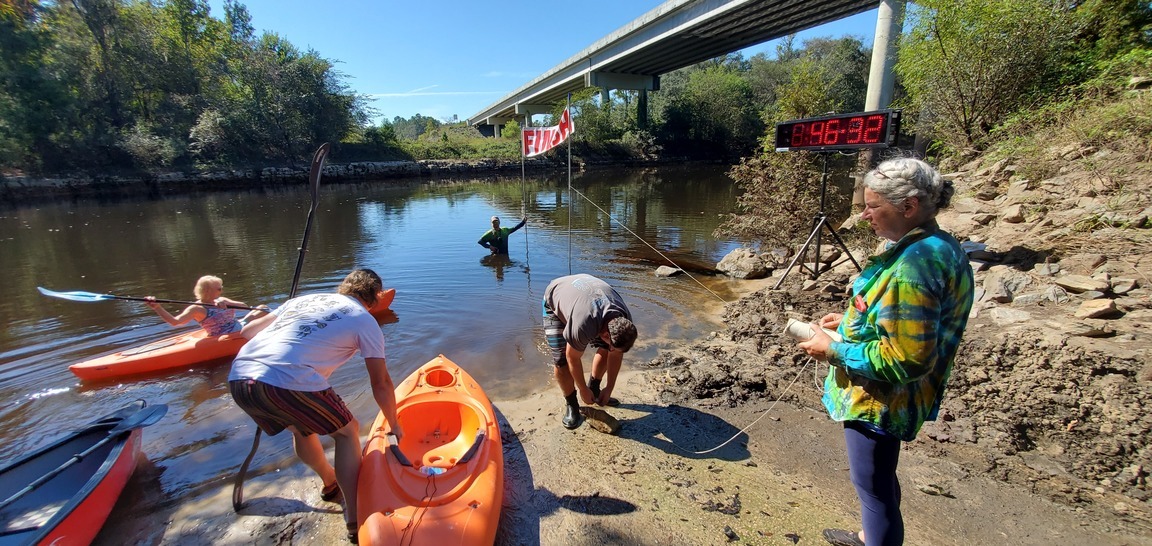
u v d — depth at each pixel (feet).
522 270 26.45
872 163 24.79
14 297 21.93
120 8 91.09
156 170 84.69
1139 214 14.99
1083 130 20.57
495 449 9.27
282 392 7.50
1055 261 14.47
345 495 8.30
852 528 7.97
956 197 21.44
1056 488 8.33
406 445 10.44
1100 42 26.08
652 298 21.04
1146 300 11.53
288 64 108.37
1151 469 8.19
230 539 8.32
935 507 8.21
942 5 26.30
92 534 8.04
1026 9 25.21
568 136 21.56
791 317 16.71
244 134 99.96
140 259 29.68
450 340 16.94
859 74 118.83
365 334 8.23
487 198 65.36
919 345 5.11
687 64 110.52
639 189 72.49
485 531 7.47
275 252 31.50
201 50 106.93
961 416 10.12
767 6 63.98
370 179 108.99
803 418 11.26
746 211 28.45
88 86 86.99
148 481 9.82
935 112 30.86
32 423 12.19
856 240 22.47
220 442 11.15
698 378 13.05
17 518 8.50
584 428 11.22
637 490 9.12
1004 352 10.98
